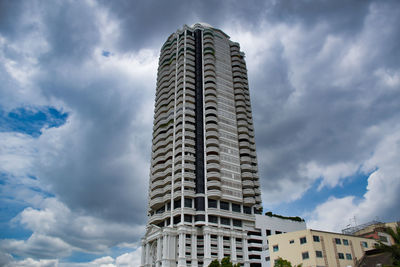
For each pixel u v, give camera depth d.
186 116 114.06
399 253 44.16
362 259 65.94
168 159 113.06
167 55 138.00
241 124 119.62
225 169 106.62
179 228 91.81
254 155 119.06
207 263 87.12
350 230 98.31
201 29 136.75
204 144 109.50
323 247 65.88
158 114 128.75
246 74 137.50
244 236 96.75
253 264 93.94
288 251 68.50
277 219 107.94
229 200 101.88
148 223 108.06
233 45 139.25
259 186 113.38
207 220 95.69
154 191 109.00
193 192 100.44
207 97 118.25
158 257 92.56
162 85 130.62
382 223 91.75
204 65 126.69
